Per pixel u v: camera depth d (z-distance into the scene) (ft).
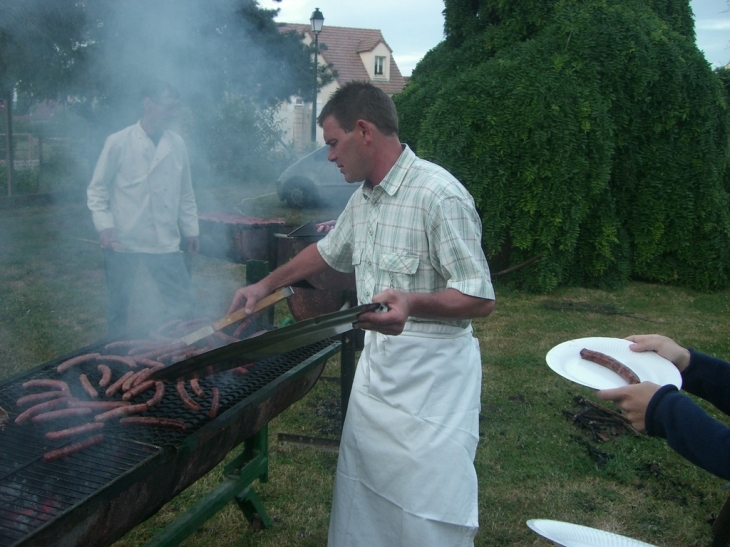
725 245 22.50
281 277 6.89
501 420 11.92
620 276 22.68
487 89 20.54
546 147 20.04
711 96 21.99
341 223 6.65
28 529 3.76
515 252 21.88
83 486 4.25
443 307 5.32
